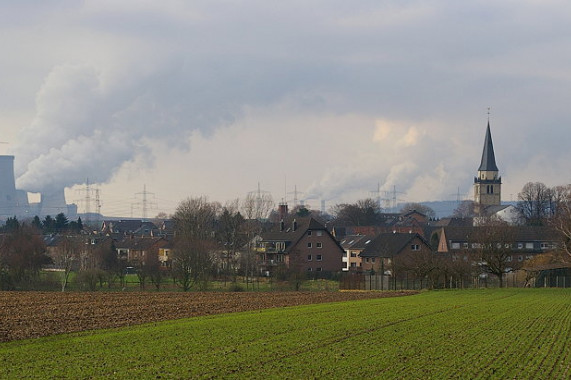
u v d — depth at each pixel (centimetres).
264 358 4428
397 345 5031
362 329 5962
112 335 5516
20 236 15312
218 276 17250
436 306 8588
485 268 14312
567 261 15538
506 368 4191
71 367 4119
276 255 19762
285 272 16338
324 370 4053
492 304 8975
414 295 11269
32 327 6159
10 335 5569
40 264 15075
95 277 13688
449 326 6238
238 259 18638
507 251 14275
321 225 19588
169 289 14100
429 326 6222
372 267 18688
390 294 11588
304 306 8600
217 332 5716
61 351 4700
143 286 14050
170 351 4697
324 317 7031
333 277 17450
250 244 18650
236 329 5931
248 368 4100
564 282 13975
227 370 4031
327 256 19575
